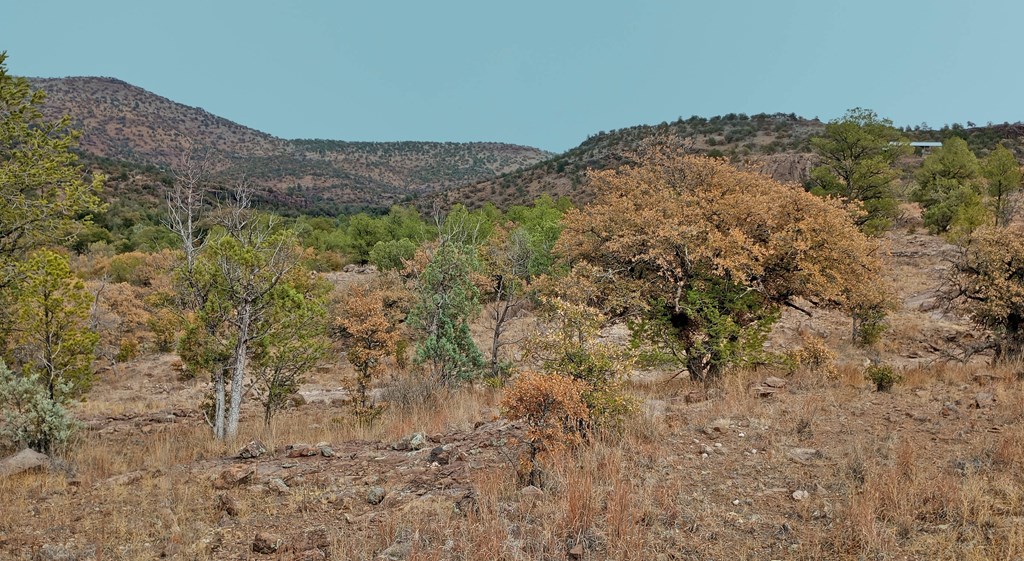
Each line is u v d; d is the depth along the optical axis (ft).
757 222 40.73
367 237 166.50
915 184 154.81
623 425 24.94
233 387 37.14
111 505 21.45
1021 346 40.52
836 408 28.09
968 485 16.97
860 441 22.49
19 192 36.11
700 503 17.85
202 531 18.28
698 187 47.60
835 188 125.29
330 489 22.03
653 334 42.73
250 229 40.57
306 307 41.37
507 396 21.36
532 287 55.31
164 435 37.78
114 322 88.63
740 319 43.80
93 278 132.87
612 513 16.33
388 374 65.16
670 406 31.68
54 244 39.81
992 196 127.03
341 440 32.45
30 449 27.94
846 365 43.32
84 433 35.09
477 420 32.71
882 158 126.31
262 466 26.53
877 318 62.34
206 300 39.34
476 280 54.95
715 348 39.29
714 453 22.43
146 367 81.87
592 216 45.44
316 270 136.56
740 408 28.60
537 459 21.34
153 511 20.49
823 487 18.42
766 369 41.37
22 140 36.24
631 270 44.86
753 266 38.01
